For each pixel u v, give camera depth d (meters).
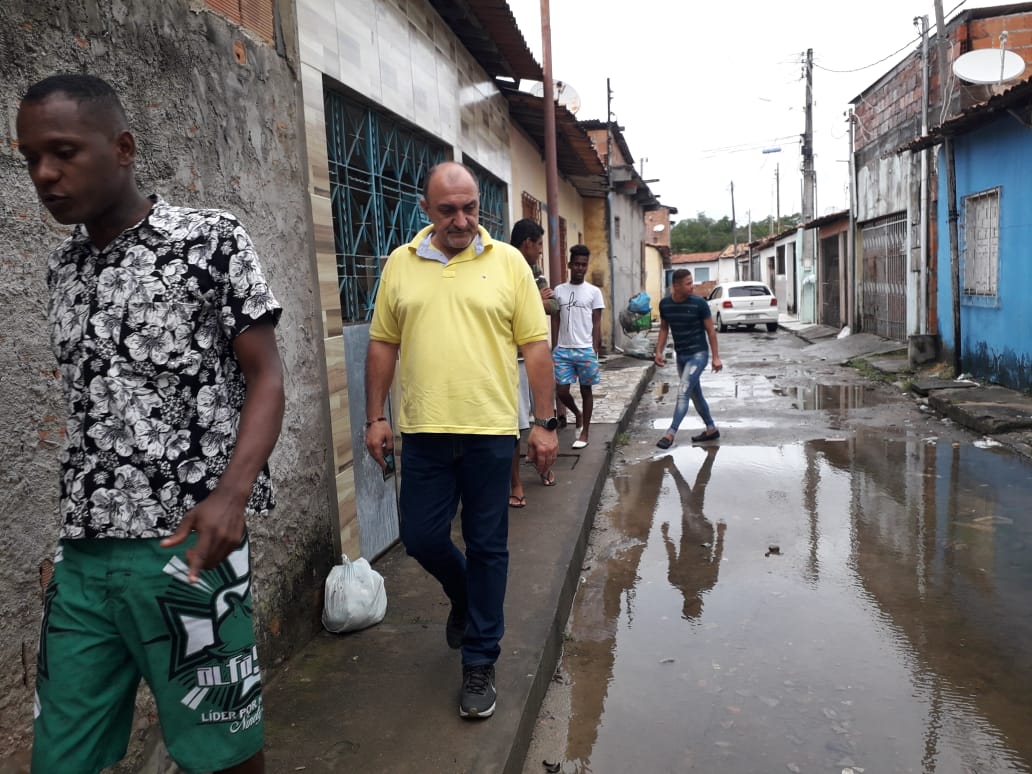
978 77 10.44
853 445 7.42
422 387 2.63
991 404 8.32
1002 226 9.66
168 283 1.50
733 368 14.00
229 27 2.79
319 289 3.45
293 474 3.16
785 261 30.02
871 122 15.79
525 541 4.46
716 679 3.28
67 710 1.53
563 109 8.76
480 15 5.92
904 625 3.69
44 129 1.44
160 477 1.51
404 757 2.47
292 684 2.93
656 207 24.69
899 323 14.63
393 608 3.62
